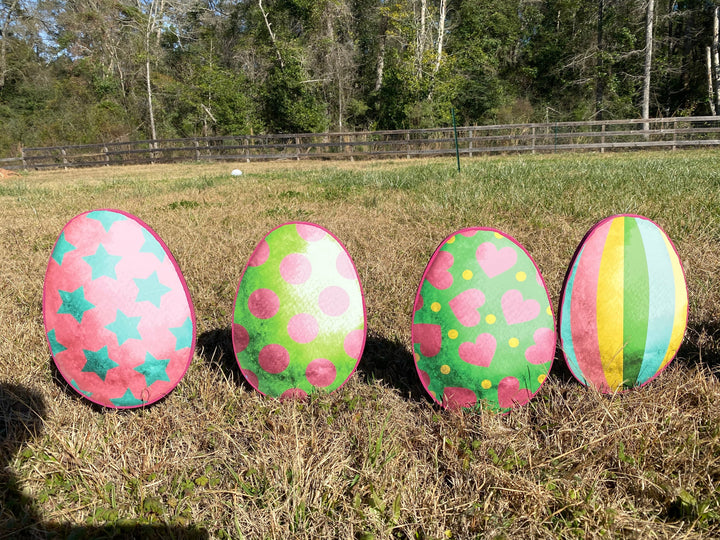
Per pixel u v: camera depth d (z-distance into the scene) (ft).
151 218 10.96
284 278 3.84
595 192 11.22
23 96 69.77
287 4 55.47
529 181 13.69
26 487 3.23
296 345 3.84
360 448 3.46
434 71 48.70
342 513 3.01
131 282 3.73
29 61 73.10
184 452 3.54
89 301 3.70
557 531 2.89
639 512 2.96
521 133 36.42
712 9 44.80
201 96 57.11
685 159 20.53
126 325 3.71
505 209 10.25
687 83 47.88
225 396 4.03
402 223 9.86
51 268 3.79
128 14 67.41
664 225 8.06
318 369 3.91
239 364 4.01
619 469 3.24
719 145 30.50
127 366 3.76
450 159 29.94
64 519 3.02
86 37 74.28
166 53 71.36
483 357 3.66
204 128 58.59
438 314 3.74
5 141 57.57
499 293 3.67
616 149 32.45
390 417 3.79
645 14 43.80
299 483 3.10
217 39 68.54
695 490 3.04
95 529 2.93
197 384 4.26
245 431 3.66
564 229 8.25
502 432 3.54
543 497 2.99
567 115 51.44
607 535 2.78
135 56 63.52
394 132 33.76
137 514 3.05
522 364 3.69
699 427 3.51
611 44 50.31
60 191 17.70
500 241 3.78
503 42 60.29
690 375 4.03
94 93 66.80
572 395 3.95
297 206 12.07
